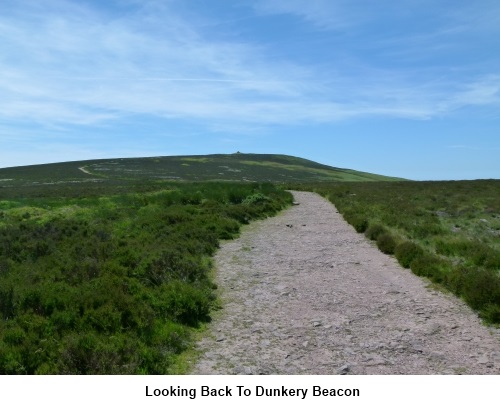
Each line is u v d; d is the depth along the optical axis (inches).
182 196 1103.6
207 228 727.1
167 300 365.7
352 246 660.1
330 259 575.8
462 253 564.4
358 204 1133.1
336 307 391.9
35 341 289.4
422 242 647.8
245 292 435.8
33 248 562.9
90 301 345.7
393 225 799.7
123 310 338.3
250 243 677.9
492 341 315.3
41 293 355.3
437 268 483.2
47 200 1262.3
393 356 292.7
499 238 674.2
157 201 1095.0
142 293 382.3
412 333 330.6
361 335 328.5
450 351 299.0
